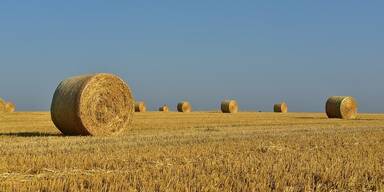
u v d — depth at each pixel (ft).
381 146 54.75
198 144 53.98
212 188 28.73
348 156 44.47
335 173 34.55
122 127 76.23
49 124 100.07
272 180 31.86
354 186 31.83
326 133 73.72
